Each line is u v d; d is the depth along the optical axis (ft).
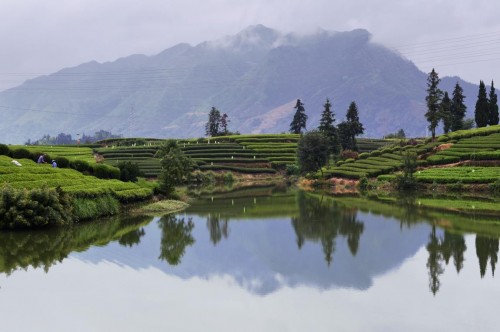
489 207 223.71
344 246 143.54
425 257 128.67
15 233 153.48
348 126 483.51
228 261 125.29
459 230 165.27
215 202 263.29
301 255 132.46
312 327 80.23
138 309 87.30
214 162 464.24
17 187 168.04
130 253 131.34
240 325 80.84
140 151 470.39
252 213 216.74
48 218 159.22
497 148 347.56
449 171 322.96
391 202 252.01
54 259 121.90
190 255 131.54
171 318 83.56
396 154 407.85
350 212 214.69
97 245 140.36
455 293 97.50
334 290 100.01
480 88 467.93
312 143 375.45
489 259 125.70
